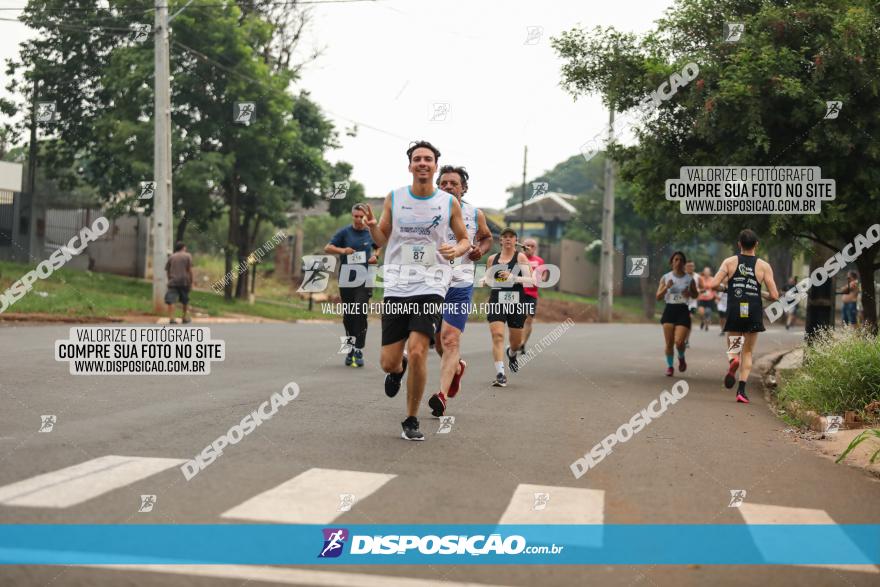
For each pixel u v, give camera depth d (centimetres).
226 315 2433
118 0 2680
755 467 620
